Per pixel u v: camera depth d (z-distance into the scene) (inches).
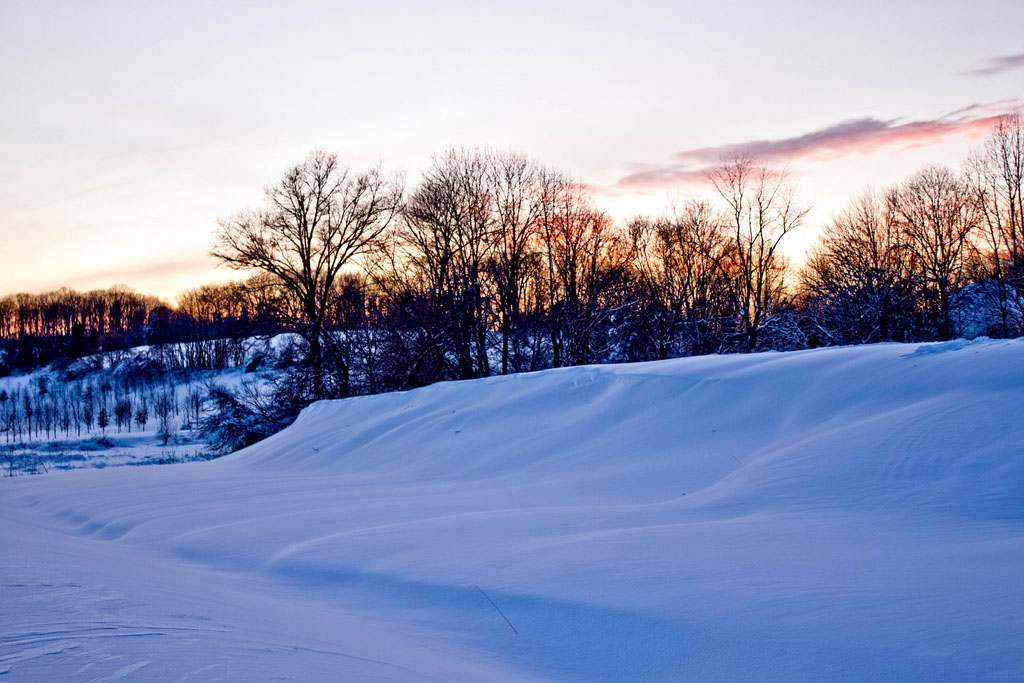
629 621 207.6
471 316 1333.7
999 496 315.3
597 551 279.6
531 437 640.4
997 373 442.3
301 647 156.8
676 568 248.1
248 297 1398.9
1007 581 208.4
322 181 1419.8
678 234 1689.2
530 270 1386.6
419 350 1326.3
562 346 1386.6
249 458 873.5
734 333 1545.3
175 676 114.0
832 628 187.0
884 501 332.2
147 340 4252.0
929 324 1486.2
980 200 1553.9
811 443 430.6
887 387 488.1
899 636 177.8
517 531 336.8
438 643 207.2
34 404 2876.5
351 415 925.2
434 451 676.7
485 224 1360.7
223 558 348.2
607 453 552.7
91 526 473.1
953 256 1573.6
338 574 294.8
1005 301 1406.3
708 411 566.6
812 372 557.9
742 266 1635.1
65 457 1558.8
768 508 346.0
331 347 1371.8
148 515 481.1
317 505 478.9
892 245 1625.2
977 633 173.6
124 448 1808.6
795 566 241.8
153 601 189.6
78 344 3973.9
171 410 2546.8
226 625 170.2
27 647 124.2
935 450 372.2
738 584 226.2
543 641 205.6
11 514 518.0
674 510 366.3
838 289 1512.1
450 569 276.8
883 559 244.4
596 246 1424.7
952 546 257.3
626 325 1496.1
